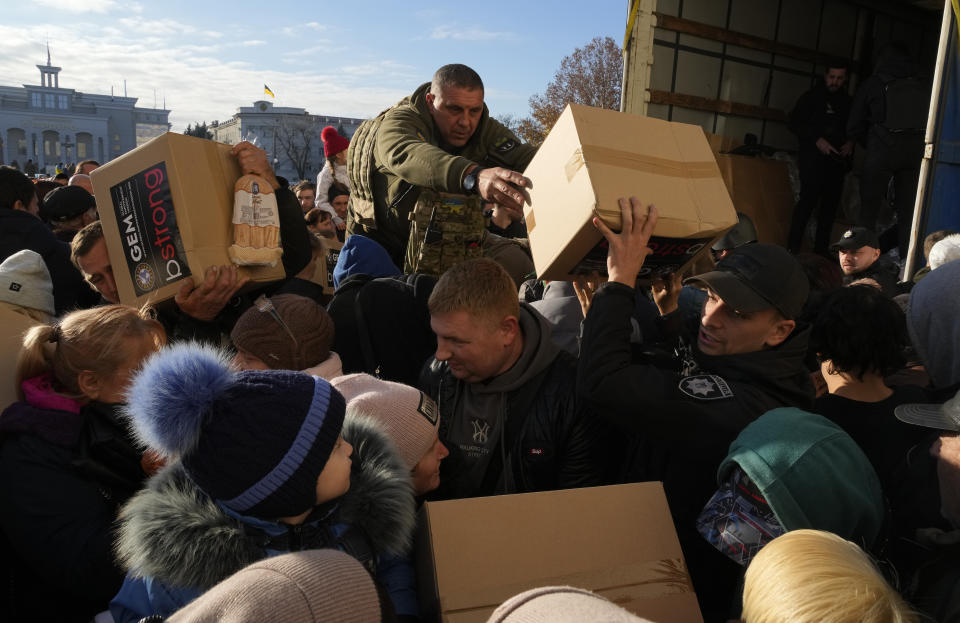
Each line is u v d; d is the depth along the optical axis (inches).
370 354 95.7
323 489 43.0
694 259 77.3
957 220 179.8
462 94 110.3
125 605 46.7
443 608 46.3
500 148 120.3
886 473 66.2
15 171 141.9
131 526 44.8
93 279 91.4
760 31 233.1
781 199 244.5
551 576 48.9
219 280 81.1
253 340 75.9
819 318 74.3
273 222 86.8
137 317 67.6
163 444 39.7
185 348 41.8
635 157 67.7
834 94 239.9
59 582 59.9
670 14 210.4
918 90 221.6
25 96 4119.1
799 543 34.4
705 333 69.2
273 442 39.6
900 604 32.5
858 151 259.1
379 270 107.7
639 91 207.2
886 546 52.2
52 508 59.9
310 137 2869.1
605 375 63.4
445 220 113.2
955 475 47.3
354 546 47.5
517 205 81.5
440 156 94.6
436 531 49.2
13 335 72.4
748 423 61.4
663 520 53.1
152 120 4453.7
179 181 79.0
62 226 173.2
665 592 49.8
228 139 3238.2
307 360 77.1
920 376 95.7
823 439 50.9
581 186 65.1
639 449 74.0
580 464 72.6
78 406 64.6
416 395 62.4
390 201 119.6
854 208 259.9
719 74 228.1
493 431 74.2
